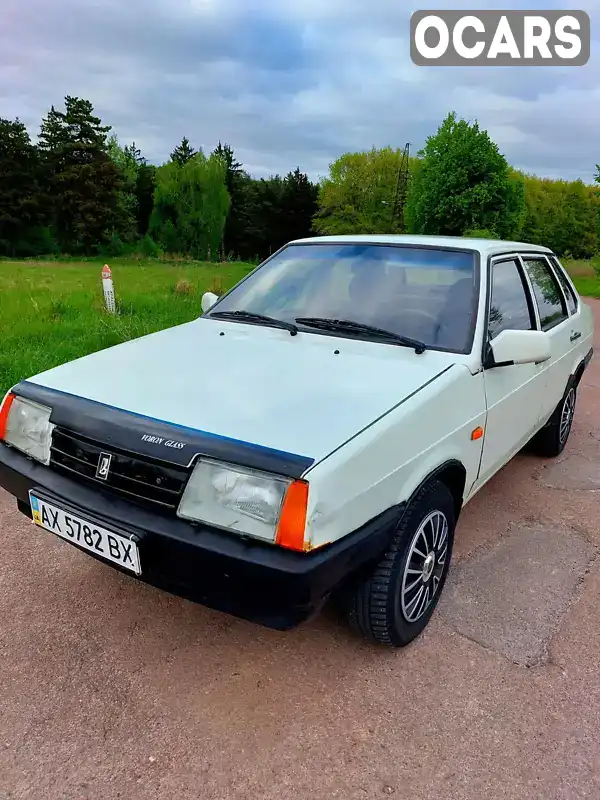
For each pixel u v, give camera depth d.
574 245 64.50
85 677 2.30
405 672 2.40
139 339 3.14
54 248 58.47
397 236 3.54
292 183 70.31
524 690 2.32
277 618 1.93
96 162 59.31
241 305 3.46
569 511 3.85
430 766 1.98
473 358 2.75
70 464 2.30
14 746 1.99
